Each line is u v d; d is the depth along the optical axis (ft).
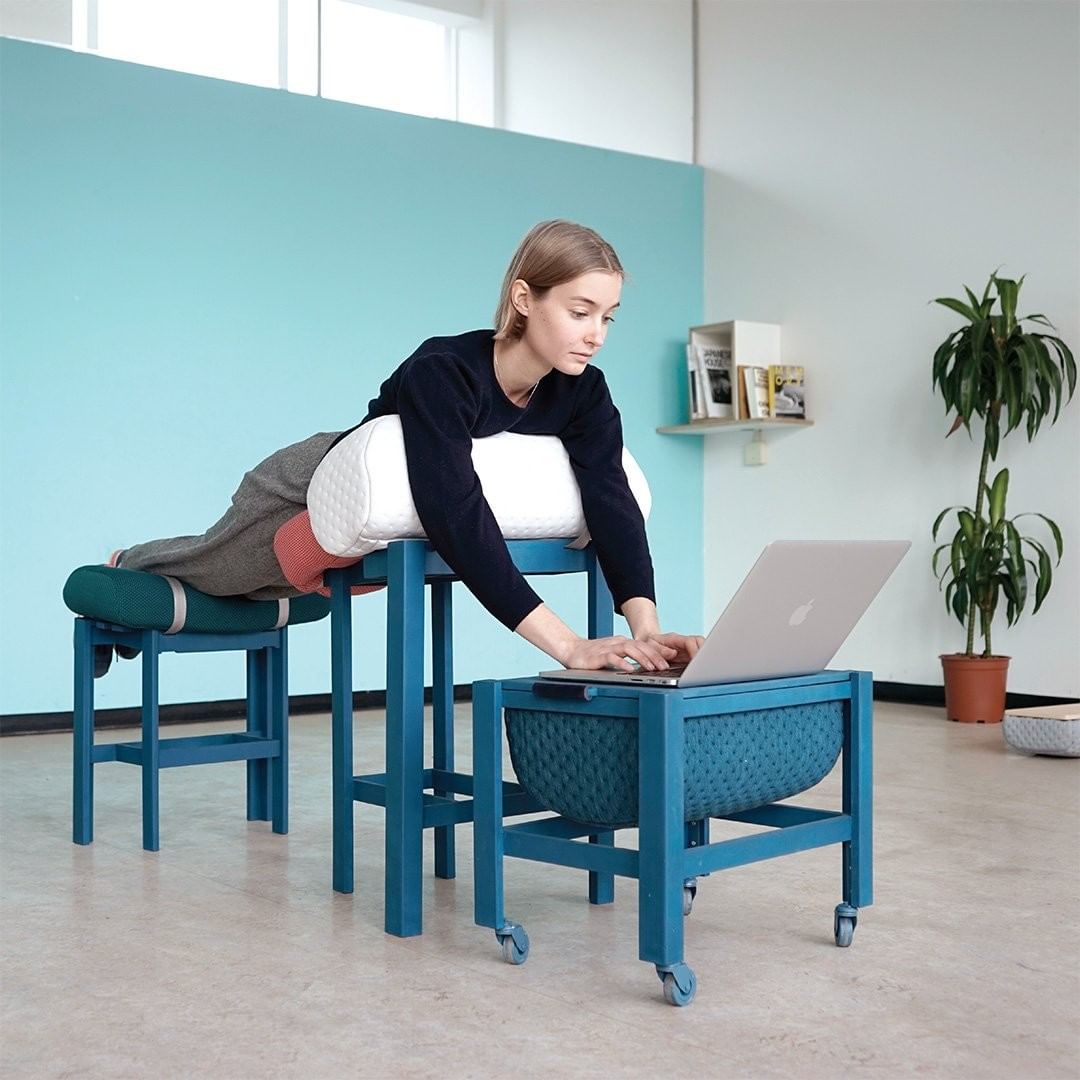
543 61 20.39
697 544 21.22
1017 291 15.80
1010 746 13.42
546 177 19.95
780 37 20.10
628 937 6.77
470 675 19.04
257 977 6.12
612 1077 4.85
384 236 18.53
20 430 15.88
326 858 8.79
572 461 7.53
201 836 9.59
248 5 17.87
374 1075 4.90
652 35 21.17
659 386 20.89
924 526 18.25
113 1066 5.01
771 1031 5.32
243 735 9.98
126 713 16.66
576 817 6.20
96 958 6.45
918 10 18.28
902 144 18.51
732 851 5.96
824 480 19.54
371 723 16.48
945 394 16.19
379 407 7.22
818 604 6.21
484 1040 5.25
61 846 9.23
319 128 18.01
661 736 5.57
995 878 8.05
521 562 7.36
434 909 7.41
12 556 15.83
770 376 19.47
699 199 21.33
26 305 15.90
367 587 7.99
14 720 15.83
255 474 8.18
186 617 9.14
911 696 18.35
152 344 16.72
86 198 16.29
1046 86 16.93
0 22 16.14
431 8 19.26
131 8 16.97
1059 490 16.69
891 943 6.62
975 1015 5.51
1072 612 16.53
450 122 19.11
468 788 7.69
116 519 16.48
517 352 6.93
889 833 9.46
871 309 18.92
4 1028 5.45
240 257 17.37
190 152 17.02
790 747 6.28
